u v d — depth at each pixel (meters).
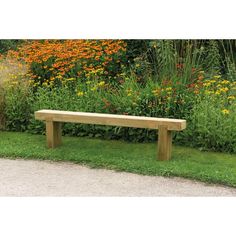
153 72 9.02
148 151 7.43
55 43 10.05
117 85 8.75
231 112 7.50
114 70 9.05
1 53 11.50
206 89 7.98
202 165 6.77
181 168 6.65
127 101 8.02
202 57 9.30
